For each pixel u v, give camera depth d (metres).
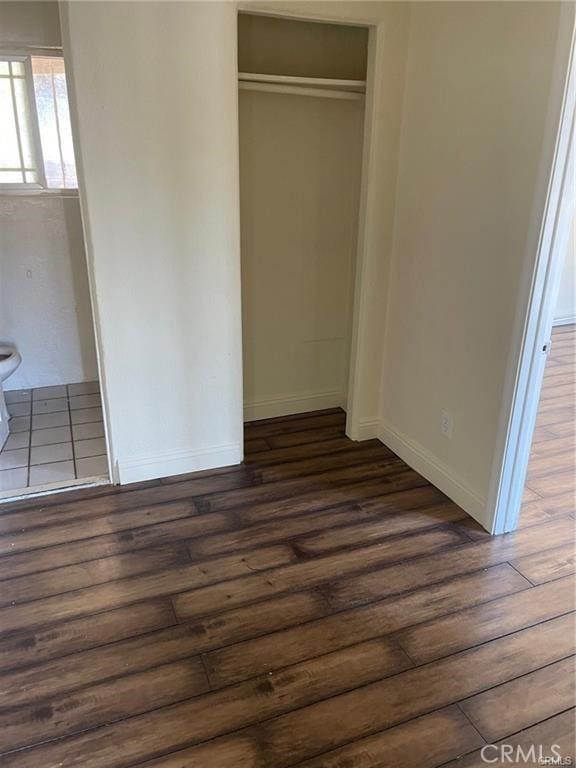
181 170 2.44
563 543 2.46
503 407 2.33
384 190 2.83
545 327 2.20
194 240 2.56
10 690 1.75
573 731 1.65
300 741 1.61
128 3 2.15
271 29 2.86
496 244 2.27
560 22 1.87
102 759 1.56
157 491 2.79
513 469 2.40
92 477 2.86
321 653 1.90
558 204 2.03
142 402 2.74
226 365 2.84
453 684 1.79
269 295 3.33
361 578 2.24
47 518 2.56
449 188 2.49
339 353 3.65
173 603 2.10
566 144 1.95
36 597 2.11
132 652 1.89
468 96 2.31
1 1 3.19
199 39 2.29
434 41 2.46
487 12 2.17
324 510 2.66
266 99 2.95
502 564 2.33
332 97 2.93
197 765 1.54
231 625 2.01
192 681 1.79
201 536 2.47
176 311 2.64
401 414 3.09
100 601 2.10
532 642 1.95
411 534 2.50
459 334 2.55
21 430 3.34
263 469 3.00
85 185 2.32
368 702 1.73
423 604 2.11
